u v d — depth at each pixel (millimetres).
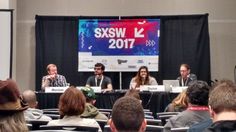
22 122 1832
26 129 1827
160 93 7410
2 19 7406
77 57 8969
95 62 8938
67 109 3242
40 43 9039
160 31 8844
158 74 8844
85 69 8938
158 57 8820
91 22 8945
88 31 8938
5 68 7445
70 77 8992
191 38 8844
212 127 1775
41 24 9070
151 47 8844
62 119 3285
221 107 1784
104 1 9383
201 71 8836
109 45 8930
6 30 7418
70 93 3279
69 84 8547
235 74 9000
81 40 8953
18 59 9398
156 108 7426
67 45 9023
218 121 1774
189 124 3072
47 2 9406
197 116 3078
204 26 8820
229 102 1773
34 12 9398
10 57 7430
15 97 1824
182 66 7973
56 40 9031
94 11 9406
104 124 3471
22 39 9406
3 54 7434
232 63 9227
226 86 1849
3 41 7426
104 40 8930
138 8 9328
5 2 8586
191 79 7906
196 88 3105
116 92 7500
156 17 8867
